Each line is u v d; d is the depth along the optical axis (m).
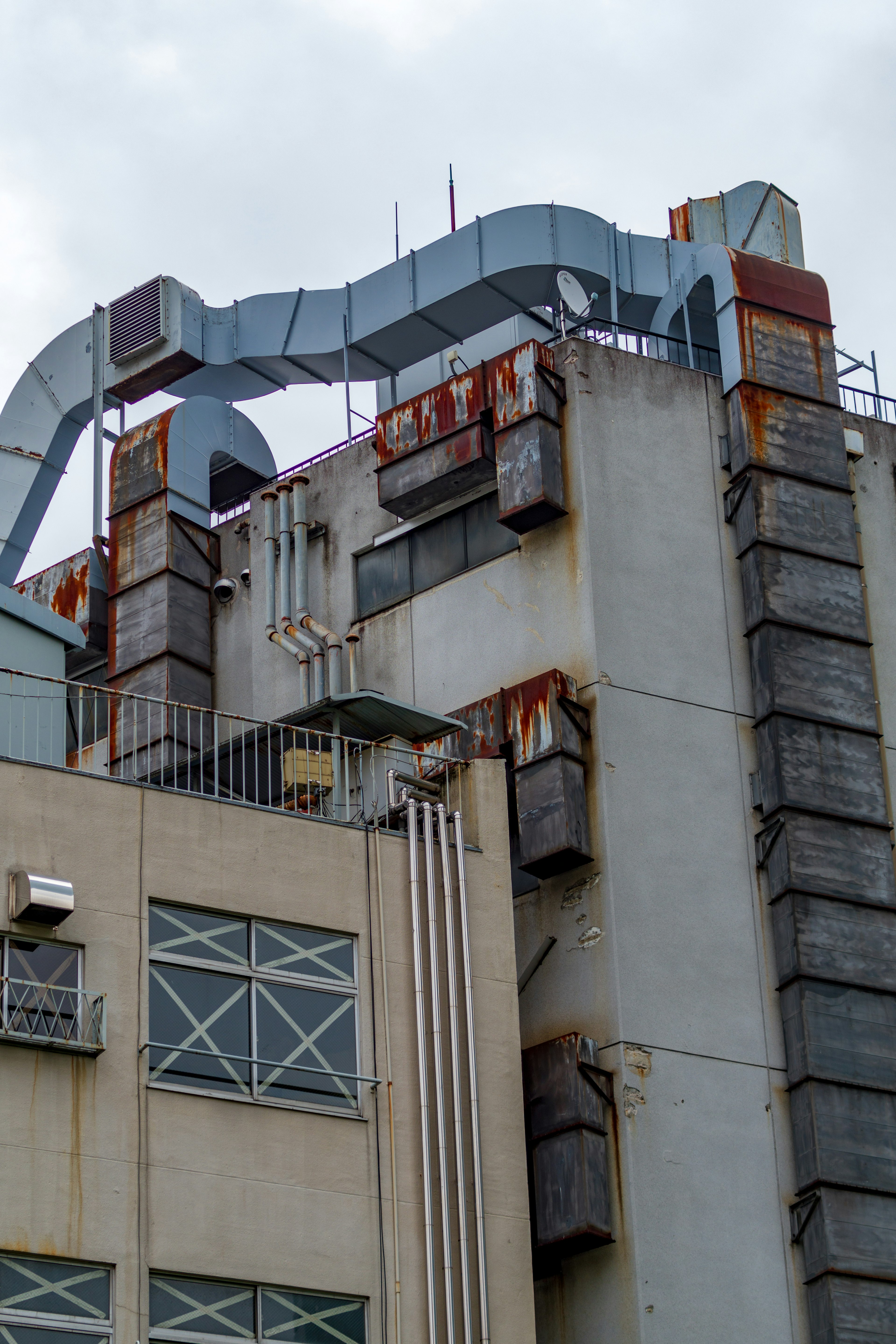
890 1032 29.41
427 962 25.95
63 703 30.89
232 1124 23.78
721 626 31.62
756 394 33.03
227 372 40.38
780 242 36.72
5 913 23.44
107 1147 22.92
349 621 34.94
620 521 31.42
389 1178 24.42
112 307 40.91
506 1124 25.72
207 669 36.50
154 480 37.41
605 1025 28.22
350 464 36.19
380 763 29.69
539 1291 27.56
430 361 39.94
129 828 24.64
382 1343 23.55
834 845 30.30
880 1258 27.84
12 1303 21.81
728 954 29.36
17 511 41.41
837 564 32.41
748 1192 28.00
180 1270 22.77
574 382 32.09
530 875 30.31
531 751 29.66
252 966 24.80
